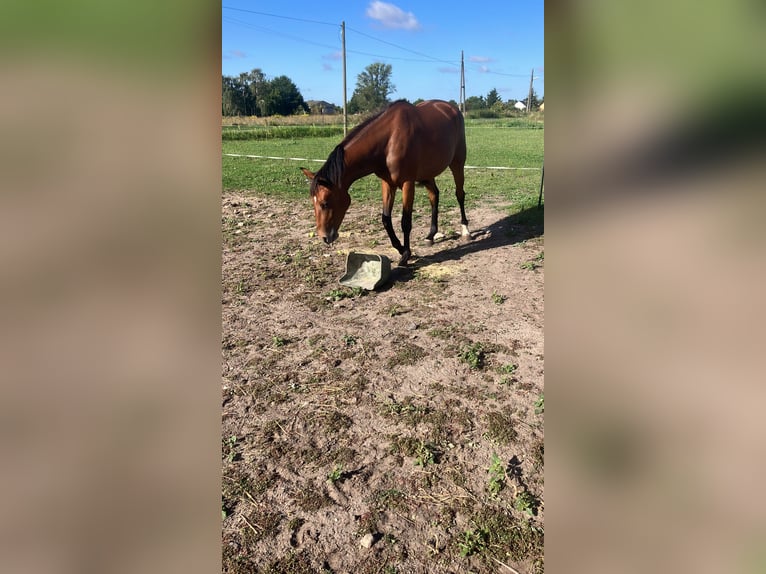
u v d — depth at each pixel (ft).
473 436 7.79
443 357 10.25
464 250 17.30
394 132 13.93
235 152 55.93
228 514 6.45
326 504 6.57
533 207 22.31
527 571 5.51
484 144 66.08
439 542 5.94
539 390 8.98
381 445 7.68
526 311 12.35
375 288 14.05
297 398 9.00
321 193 13.08
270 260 16.90
